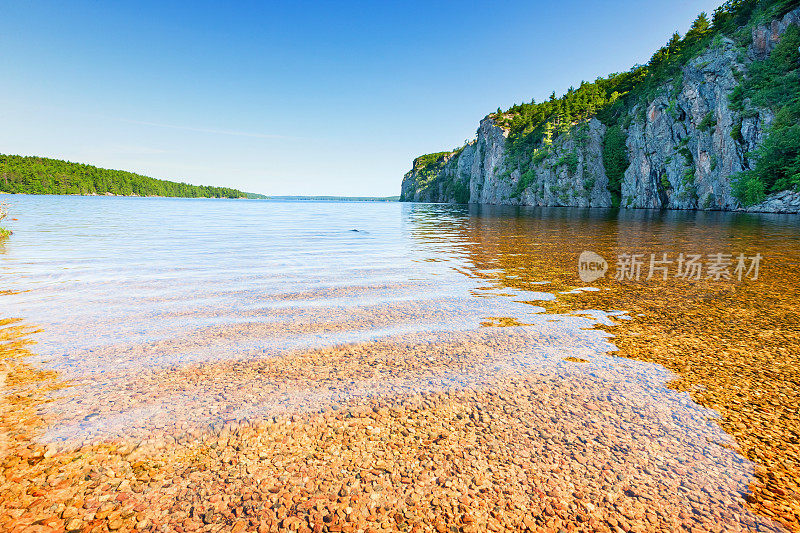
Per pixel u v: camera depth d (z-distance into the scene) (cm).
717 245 1526
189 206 8444
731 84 5716
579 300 746
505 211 6238
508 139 13438
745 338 536
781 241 1642
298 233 2248
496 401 379
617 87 11562
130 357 481
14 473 276
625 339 539
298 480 275
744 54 5769
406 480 276
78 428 331
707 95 6238
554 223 3138
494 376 431
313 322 620
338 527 235
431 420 348
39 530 230
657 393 391
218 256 1309
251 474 280
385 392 397
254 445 312
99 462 289
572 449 308
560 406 370
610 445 312
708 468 285
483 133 15288
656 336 549
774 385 405
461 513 247
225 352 499
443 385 411
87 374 434
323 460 296
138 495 259
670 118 7106
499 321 622
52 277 946
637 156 8194
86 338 544
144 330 579
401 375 434
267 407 368
